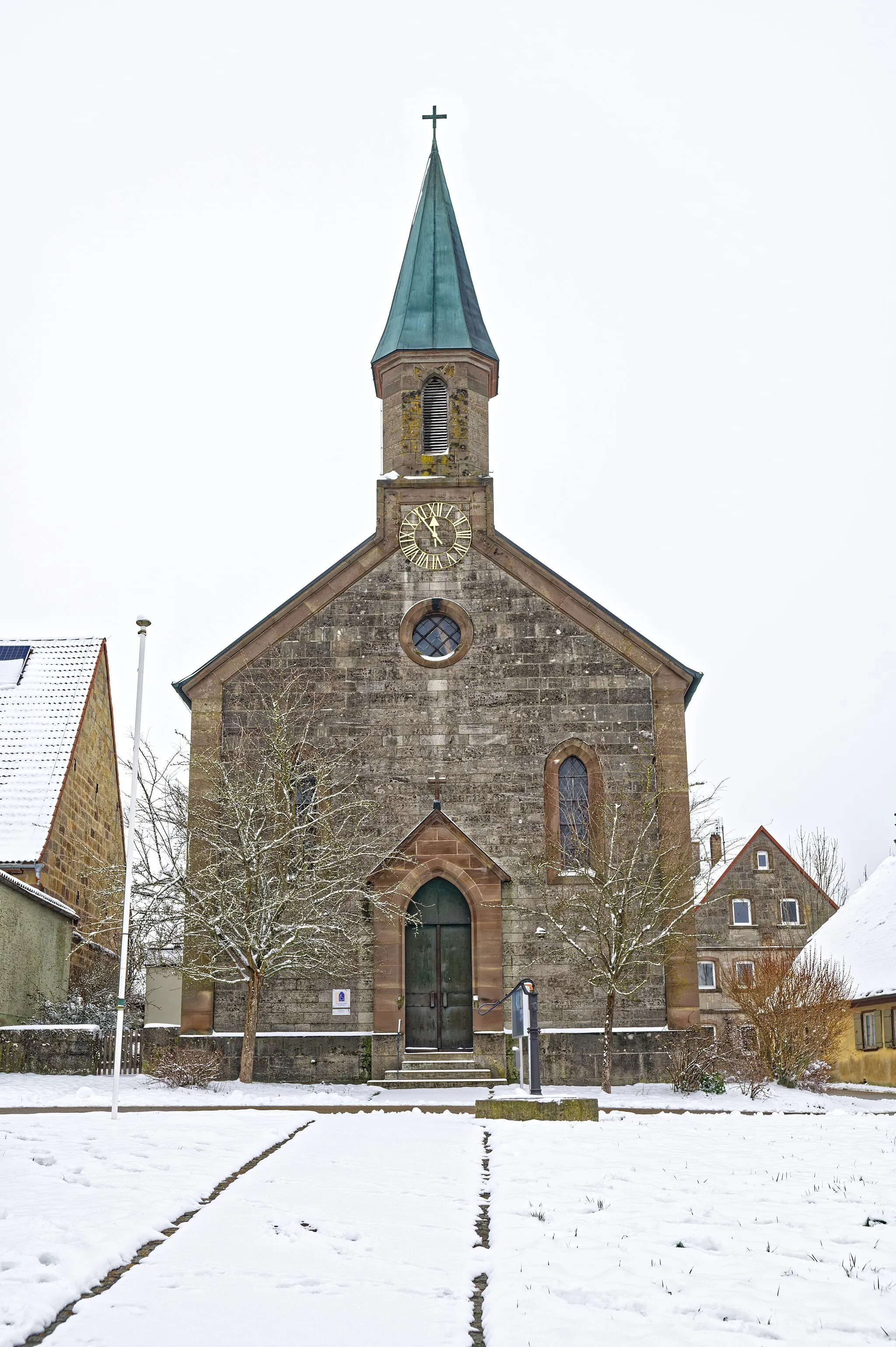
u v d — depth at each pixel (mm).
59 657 42531
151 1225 11523
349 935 29734
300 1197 12938
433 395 34500
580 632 31844
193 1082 26812
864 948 44531
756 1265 10500
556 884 30422
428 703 31547
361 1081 29328
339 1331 8914
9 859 35562
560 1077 29297
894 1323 9016
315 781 31078
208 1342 8656
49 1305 9242
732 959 65312
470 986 30359
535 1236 11398
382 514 32812
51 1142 16062
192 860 29781
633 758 31062
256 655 31828
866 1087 39656
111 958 42250
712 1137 17641
